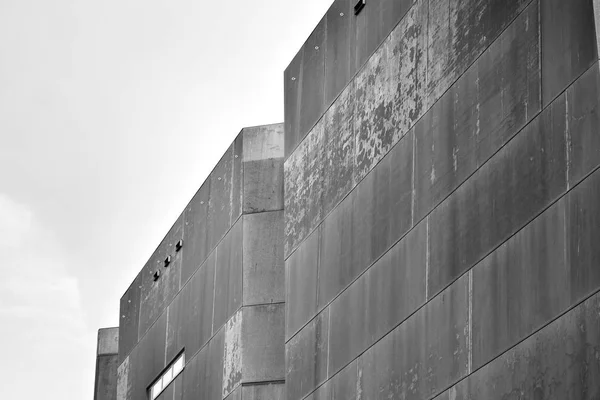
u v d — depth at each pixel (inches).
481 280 938.1
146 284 1819.6
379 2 1211.9
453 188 1005.2
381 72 1181.1
